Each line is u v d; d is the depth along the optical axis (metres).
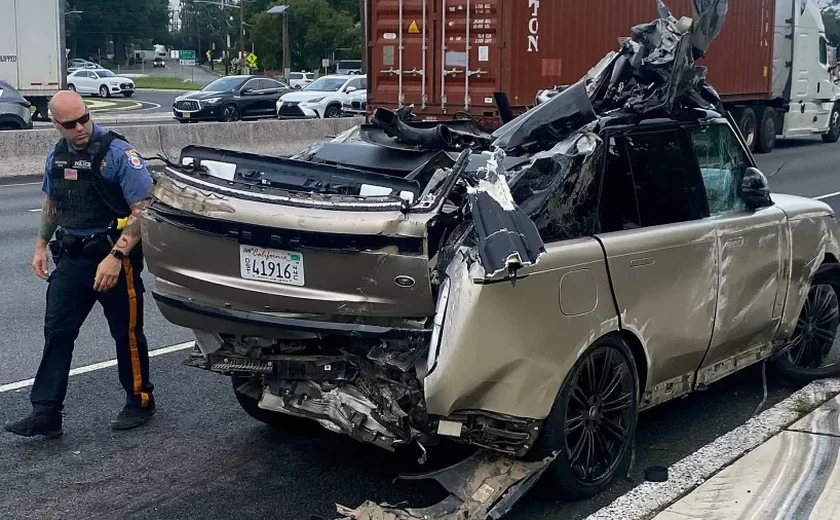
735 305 5.21
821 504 4.21
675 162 4.98
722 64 20.72
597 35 15.76
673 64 5.00
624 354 4.54
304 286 4.14
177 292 4.56
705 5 4.91
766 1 22.23
